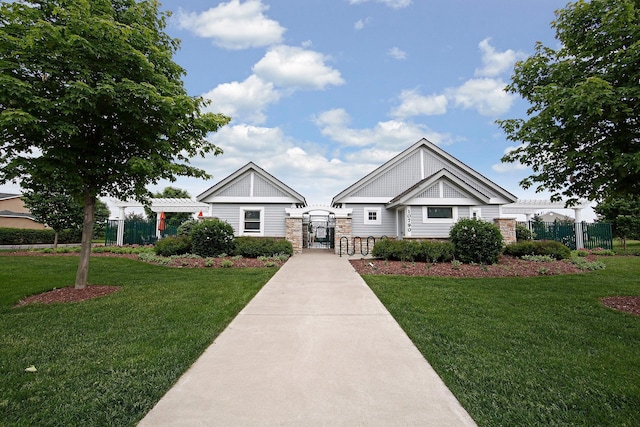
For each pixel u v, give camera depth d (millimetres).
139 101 5895
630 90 4605
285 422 2328
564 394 2744
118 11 6398
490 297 6211
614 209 17938
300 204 17359
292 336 4121
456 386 2861
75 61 5387
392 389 2822
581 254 14781
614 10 4746
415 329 4367
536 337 4090
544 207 19547
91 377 2984
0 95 4820
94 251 14672
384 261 10820
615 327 4484
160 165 6488
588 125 5246
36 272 8594
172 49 7195
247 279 7941
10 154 5801
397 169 16672
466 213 13805
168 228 23125
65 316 4887
